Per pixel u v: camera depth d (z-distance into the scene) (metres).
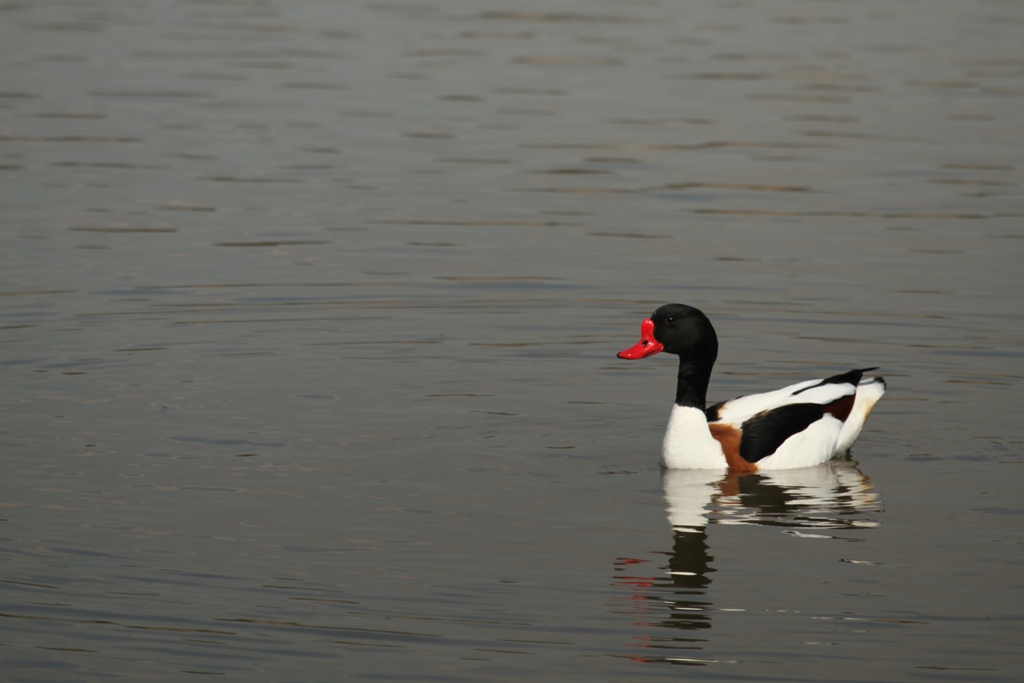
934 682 8.31
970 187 22.70
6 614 9.16
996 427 12.99
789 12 40.59
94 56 32.75
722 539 10.44
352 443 12.51
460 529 10.60
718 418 12.34
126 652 8.70
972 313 16.34
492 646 8.77
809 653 8.65
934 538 10.44
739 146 25.44
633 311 16.72
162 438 12.52
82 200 21.34
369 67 31.89
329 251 19.02
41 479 11.48
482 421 13.19
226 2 41.50
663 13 39.91
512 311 16.70
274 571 9.82
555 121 27.12
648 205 21.66
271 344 15.40
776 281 17.70
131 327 15.79
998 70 32.22
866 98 29.31
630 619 9.10
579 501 11.23
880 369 14.59
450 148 25.06
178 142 25.16
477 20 38.41
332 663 8.57
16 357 14.66
